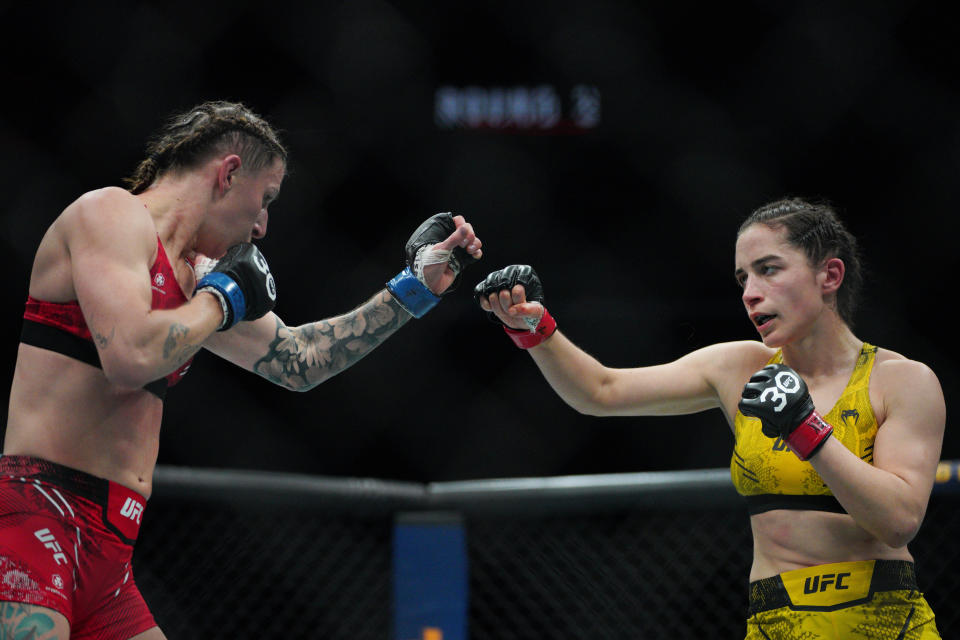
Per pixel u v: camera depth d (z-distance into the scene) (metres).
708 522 12.29
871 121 18.95
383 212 19.28
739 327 18.14
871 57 18.94
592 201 19.61
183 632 12.73
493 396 18.03
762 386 4.29
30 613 4.07
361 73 19.44
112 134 18.08
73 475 4.30
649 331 18.23
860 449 4.50
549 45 20.00
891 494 4.20
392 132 19.55
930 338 17.84
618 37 19.81
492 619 10.35
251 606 12.88
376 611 12.56
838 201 18.86
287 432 17.77
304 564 12.67
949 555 11.79
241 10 18.67
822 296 4.77
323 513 8.10
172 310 4.21
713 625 10.27
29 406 4.36
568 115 20.14
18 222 17.47
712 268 19.00
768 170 19.22
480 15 19.56
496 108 20.14
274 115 19.05
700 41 19.62
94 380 4.36
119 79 18.28
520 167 19.72
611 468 17.58
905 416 4.46
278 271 18.48
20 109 17.83
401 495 8.06
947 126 18.47
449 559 7.82
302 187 18.92
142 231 4.32
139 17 18.28
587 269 19.30
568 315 18.36
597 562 11.27
